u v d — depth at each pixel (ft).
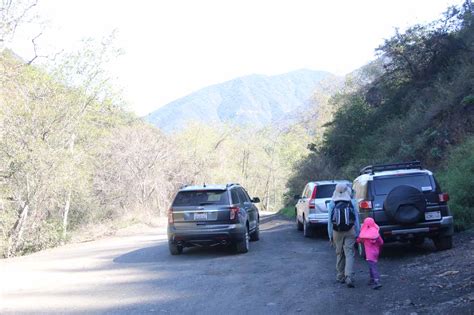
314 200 52.44
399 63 91.35
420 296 23.61
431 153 63.67
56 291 30.14
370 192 35.45
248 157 279.49
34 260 48.24
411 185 35.37
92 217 104.73
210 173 188.44
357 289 26.58
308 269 33.73
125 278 33.94
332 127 109.70
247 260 39.29
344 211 27.58
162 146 141.38
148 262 41.47
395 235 34.14
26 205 72.74
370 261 26.63
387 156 77.05
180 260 41.45
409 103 86.07
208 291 28.27
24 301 27.30
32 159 69.67
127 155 127.75
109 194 121.08
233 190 45.37
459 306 20.89
